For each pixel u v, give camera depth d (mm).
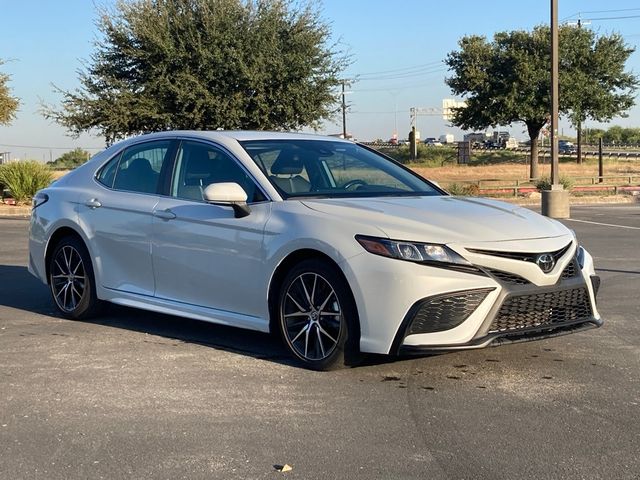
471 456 3822
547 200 20484
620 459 3775
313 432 4160
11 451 3945
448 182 32156
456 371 5277
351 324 4996
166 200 6176
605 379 5109
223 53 26672
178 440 4062
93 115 27406
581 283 5184
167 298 6129
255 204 5566
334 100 28688
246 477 3605
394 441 4027
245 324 5559
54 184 7418
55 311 7418
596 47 49094
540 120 48344
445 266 4746
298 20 27875
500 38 50781
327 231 5047
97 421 4352
